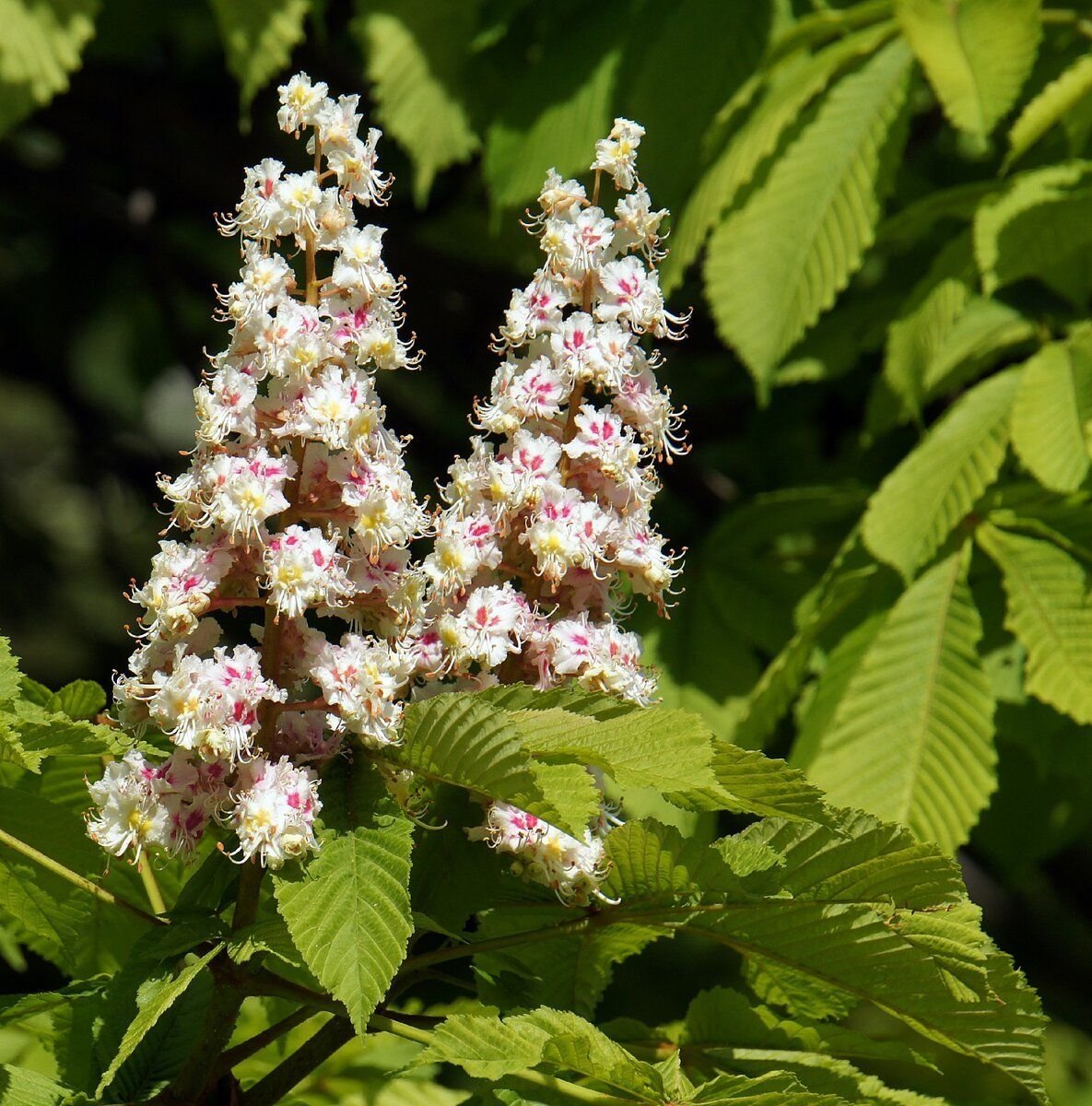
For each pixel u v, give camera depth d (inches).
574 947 63.2
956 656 67.5
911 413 71.4
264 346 60.5
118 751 61.6
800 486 76.4
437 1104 66.6
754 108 71.4
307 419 60.3
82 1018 62.2
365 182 60.9
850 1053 62.9
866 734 67.3
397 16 75.9
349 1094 66.3
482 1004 62.4
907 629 67.8
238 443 60.6
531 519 60.9
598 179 61.6
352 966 59.4
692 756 59.8
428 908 61.5
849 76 70.7
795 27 71.2
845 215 70.1
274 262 60.6
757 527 73.2
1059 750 70.9
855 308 75.5
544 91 74.5
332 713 60.4
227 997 61.2
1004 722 70.3
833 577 69.8
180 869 64.1
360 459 60.4
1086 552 67.9
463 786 60.5
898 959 61.1
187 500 60.4
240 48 73.0
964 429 68.6
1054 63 73.2
